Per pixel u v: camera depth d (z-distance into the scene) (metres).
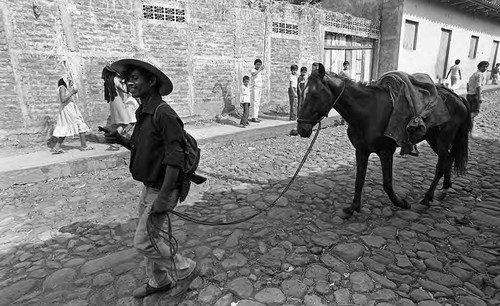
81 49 7.07
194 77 8.82
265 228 3.57
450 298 2.46
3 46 6.21
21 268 2.97
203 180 2.30
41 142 6.69
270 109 10.58
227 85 9.49
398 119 3.36
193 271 2.57
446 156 3.97
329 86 3.33
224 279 2.73
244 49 9.61
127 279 2.75
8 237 3.52
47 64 6.70
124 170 5.79
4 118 6.43
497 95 15.20
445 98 3.83
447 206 4.02
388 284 2.62
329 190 4.62
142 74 2.01
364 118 3.42
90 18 7.08
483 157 6.07
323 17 11.06
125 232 3.59
